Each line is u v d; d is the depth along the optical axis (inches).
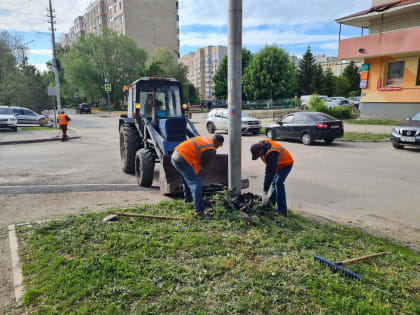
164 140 255.8
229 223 169.8
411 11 748.6
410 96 772.0
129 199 236.4
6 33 1830.7
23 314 98.7
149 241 146.4
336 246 149.5
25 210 202.5
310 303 103.7
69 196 241.0
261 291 109.1
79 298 105.1
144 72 2006.6
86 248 140.0
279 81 1948.8
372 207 231.9
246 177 328.2
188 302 103.7
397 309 102.5
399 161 402.9
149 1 2613.2
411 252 152.5
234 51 183.5
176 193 236.8
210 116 777.6
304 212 215.6
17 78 1249.4
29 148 534.3
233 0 177.2
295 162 401.7
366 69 848.3
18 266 126.4
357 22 872.9
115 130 886.4
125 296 105.7
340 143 580.1
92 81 2049.7
